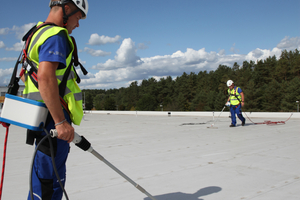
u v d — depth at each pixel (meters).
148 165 3.87
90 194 2.70
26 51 1.53
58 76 1.49
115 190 2.80
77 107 1.67
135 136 7.21
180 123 11.45
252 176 3.22
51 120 1.51
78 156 4.59
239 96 9.28
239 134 7.12
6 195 2.73
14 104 1.38
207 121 12.36
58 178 1.48
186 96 110.81
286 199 2.46
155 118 16.02
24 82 1.62
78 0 1.58
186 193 2.68
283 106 66.69
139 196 2.61
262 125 9.59
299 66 81.44
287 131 7.52
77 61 1.73
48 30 1.42
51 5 1.58
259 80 87.31
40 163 1.53
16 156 4.75
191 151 4.87
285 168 3.54
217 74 113.25
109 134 7.85
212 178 3.17
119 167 3.81
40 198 1.54
